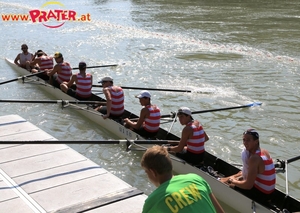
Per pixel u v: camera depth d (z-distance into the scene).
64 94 13.70
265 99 14.05
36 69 16.39
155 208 3.30
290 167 9.41
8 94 14.75
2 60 19.69
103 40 24.97
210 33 26.77
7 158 7.81
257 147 6.64
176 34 26.64
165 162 3.43
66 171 7.29
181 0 45.66
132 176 8.94
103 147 10.36
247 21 30.88
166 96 14.45
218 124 11.88
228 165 8.22
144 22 31.88
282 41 23.89
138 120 9.86
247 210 7.16
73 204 6.13
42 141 8.09
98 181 6.91
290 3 40.91
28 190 6.59
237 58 20.09
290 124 11.81
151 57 20.48
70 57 20.73
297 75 17.05
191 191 3.34
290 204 6.84
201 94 14.62
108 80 11.26
